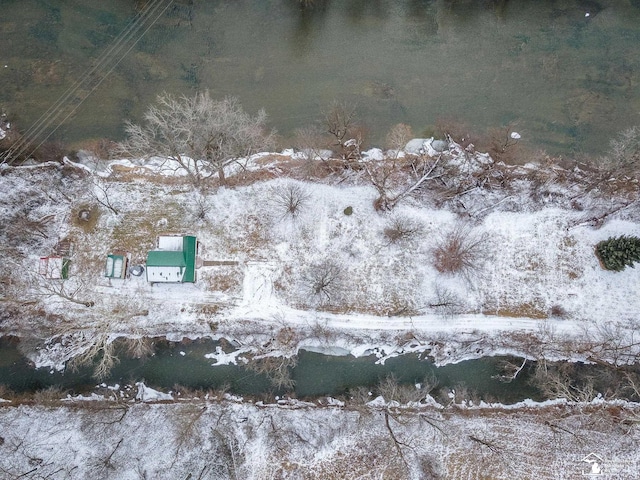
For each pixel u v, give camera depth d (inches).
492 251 1493.6
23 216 1462.8
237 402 1450.5
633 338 1469.0
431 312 1470.2
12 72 1523.1
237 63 1547.7
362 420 1440.7
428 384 1471.5
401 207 1502.2
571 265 1493.6
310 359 1482.5
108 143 1505.9
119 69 1534.2
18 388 1437.0
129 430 1412.4
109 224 1471.5
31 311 1438.2
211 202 1488.7
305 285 1464.1
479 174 1515.7
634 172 1475.1
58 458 1380.4
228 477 1393.9
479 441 1419.8
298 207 1485.0
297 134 1524.4
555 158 1544.0
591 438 1443.2
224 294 1457.9
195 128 1337.4
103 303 1440.7
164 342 1462.8
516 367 1466.5
